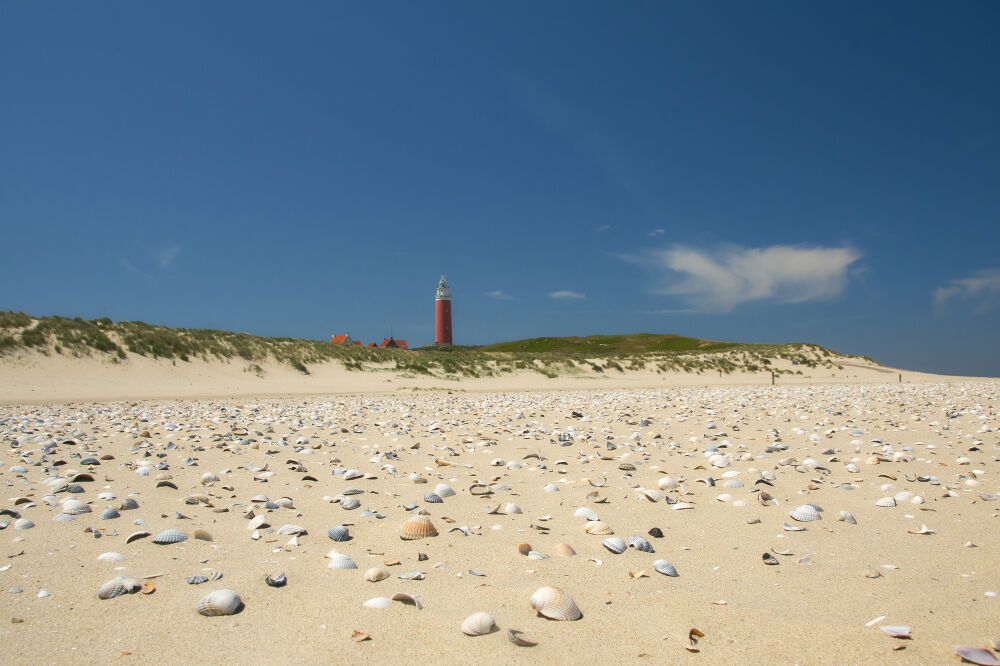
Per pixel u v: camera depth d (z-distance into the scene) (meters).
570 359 50.91
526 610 4.14
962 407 19.30
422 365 40.59
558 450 10.81
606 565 5.02
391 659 3.46
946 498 7.19
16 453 9.86
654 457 10.14
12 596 4.19
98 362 27.62
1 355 24.98
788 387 39.97
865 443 11.36
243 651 3.52
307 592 4.39
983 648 3.63
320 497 7.21
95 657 3.41
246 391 28.03
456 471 8.82
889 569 4.94
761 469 8.91
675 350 87.94
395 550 5.33
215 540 5.55
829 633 3.84
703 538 5.77
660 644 3.69
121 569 4.75
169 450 10.46
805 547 5.51
